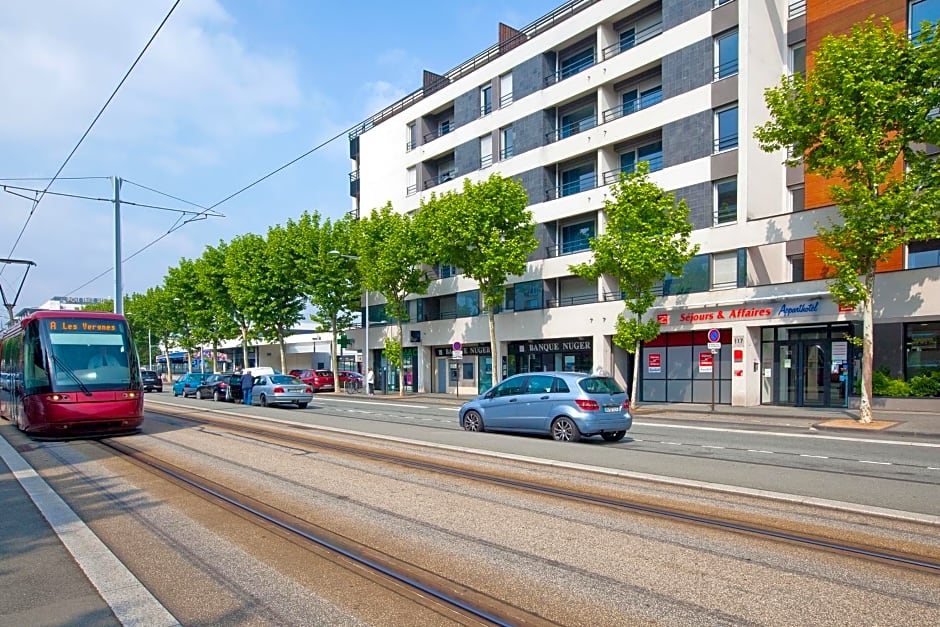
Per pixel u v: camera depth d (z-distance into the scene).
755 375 24.11
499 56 35.69
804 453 12.23
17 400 16.55
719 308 24.58
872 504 7.51
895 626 4.21
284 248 42.75
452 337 37.81
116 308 22.92
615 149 30.08
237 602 4.77
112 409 14.62
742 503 7.68
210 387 34.09
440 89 39.72
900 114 16.03
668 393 27.56
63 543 6.35
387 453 11.79
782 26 25.92
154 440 14.23
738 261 24.34
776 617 4.37
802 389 23.48
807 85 17.34
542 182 32.56
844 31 23.33
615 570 5.34
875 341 21.45
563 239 32.50
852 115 16.58
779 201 25.39
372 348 45.31
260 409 24.53
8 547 6.29
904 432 15.44
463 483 8.98
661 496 8.09
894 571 5.26
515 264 29.31
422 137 41.31
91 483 9.44
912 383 20.17
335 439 14.05
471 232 29.23
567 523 6.81
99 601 4.85
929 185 16.47
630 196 23.41
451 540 6.25
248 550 6.04
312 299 41.66
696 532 6.43
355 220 41.94
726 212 25.12
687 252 24.66
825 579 5.07
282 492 8.52
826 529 6.50
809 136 17.44
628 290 24.02
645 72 28.83
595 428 13.50
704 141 25.61
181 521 7.12
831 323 22.33
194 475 9.84
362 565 5.56
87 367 14.68
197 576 5.34
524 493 8.30
